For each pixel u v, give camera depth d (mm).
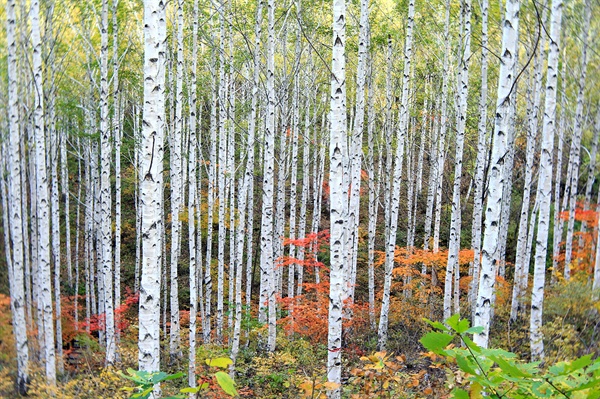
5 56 9266
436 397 5262
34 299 11633
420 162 19094
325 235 21156
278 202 15156
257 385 9469
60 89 13359
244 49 14992
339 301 5973
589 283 6965
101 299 14688
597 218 8500
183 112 17531
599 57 9781
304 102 19578
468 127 15992
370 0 14156
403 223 21844
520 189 18500
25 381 7750
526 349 7867
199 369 10234
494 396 2055
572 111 11062
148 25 5473
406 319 12242
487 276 4941
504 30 4988
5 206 9555
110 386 8133
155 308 5465
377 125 18250
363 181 22312
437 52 15609
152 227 5383
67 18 11164
